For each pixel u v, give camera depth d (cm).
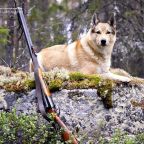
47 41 2208
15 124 972
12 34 1748
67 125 1025
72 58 1401
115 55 2103
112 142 963
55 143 952
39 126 998
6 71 1153
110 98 1045
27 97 1041
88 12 2064
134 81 1092
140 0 2091
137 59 2116
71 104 1039
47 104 965
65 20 2206
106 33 1393
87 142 1019
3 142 965
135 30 2094
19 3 1747
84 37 1425
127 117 1048
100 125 1029
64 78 1065
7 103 1040
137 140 1000
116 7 2084
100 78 1072
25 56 1831
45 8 2891
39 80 987
